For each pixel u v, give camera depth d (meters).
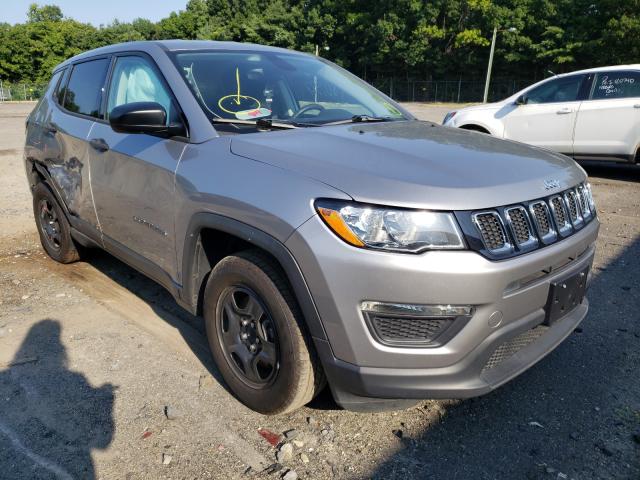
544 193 2.31
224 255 2.77
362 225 2.02
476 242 2.02
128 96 3.36
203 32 65.00
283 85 3.33
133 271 4.48
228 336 2.63
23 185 8.12
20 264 4.64
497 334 2.12
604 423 2.54
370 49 49.44
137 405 2.66
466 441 2.42
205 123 2.76
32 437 2.43
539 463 2.29
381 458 2.31
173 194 2.74
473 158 2.43
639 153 7.95
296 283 2.13
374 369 2.09
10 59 67.94
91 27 76.06
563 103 8.44
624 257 4.85
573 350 3.21
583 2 38.34
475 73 46.62
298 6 57.66
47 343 3.26
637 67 7.90
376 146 2.48
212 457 2.31
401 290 1.99
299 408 2.65
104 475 2.21
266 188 2.27
